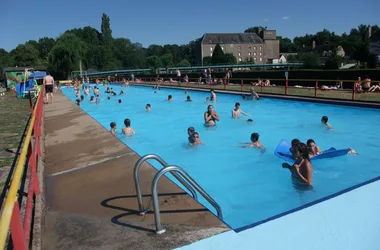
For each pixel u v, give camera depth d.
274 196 5.64
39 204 4.15
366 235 3.06
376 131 10.29
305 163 5.91
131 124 13.85
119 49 129.12
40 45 126.12
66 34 65.19
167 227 3.28
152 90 31.42
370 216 3.40
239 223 4.74
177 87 29.52
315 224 3.29
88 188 4.66
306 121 12.27
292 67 88.88
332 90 19.45
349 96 15.93
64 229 3.43
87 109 19.53
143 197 4.12
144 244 3.00
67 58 63.38
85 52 67.69
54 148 7.31
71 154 6.66
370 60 66.75
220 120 13.27
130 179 4.87
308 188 5.88
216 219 3.43
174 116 15.43
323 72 26.72
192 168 7.46
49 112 14.07
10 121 13.10
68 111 13.97
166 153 8.88
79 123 10.53
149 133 11.65
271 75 33.41
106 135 8.35
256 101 18.20
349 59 84.62
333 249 2.88
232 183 6.35
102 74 66.31
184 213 3.59
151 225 3.36
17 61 91.12
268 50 138.62
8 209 2.11
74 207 4.01
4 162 6.78
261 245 2.95
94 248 3.01
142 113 16.92
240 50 133.75
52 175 5.43
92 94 30.73
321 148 8.72
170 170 3.12
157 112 16.97
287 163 6.91
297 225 3.28
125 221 3.50
